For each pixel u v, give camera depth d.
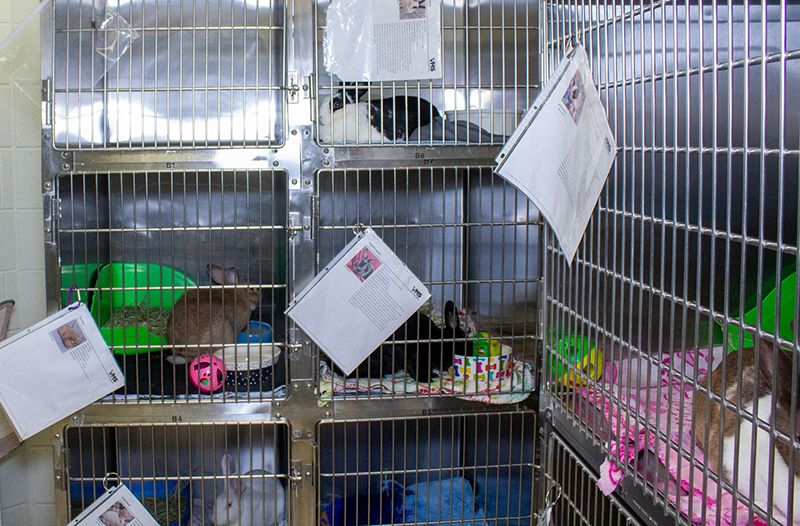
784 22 0.88
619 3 1.60
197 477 1.84
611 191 1.54
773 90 1.55
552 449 1.74
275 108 1.81
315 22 1.71
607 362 1.55
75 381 1.70
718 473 1.03
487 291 2.08
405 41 1.71
